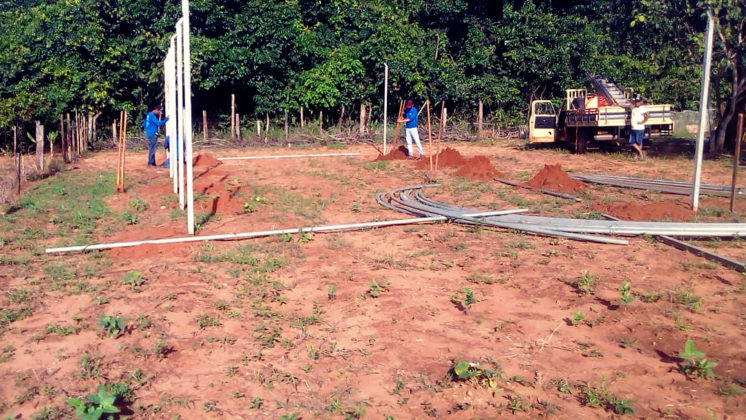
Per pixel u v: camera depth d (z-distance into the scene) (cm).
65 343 668
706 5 1958
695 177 1208
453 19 3369
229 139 2806
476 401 555
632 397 560
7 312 737
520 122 3148
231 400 564
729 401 551
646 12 2131
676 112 2992
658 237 1042
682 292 792
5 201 1364
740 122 1183
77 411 511
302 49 3008
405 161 2034
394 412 543
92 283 851
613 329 697
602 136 2205
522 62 3209
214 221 1201
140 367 618
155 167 2008
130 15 2745
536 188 1480
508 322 721
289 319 732
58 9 2658
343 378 600
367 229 1142
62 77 2641
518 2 3428
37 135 1798
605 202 1319
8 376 599
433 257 967
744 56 2022
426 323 720
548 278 858
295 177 1752
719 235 1027
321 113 2962
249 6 2897
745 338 667
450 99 3192
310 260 954
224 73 2838
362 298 795
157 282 853
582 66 3180
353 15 3192
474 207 1305
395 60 3038
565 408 545
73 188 1561
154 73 2733
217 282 852
